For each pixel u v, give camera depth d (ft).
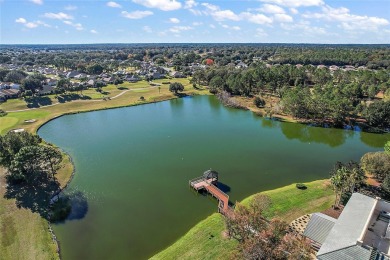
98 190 207.31
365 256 108.99
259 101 439.63
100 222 171.83
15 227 162.61
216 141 304.91
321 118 376.89
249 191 202.18
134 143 300.40
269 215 166.40
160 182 218.59
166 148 286.25
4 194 195.83
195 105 476.54
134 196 199.31
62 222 171.94
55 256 142.92
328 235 123.44
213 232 155.43
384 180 180.96
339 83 513.04
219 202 184.14
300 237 137.18
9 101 459.73
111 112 431.43
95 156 267.18
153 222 171.53
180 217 176.04
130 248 150.82
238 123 372.17
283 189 199.62
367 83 509.76
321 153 274.16
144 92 552.41
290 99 380.78
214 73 608.60
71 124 369.91
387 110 336.49
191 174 230.68
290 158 261.44
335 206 171.83
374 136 323.57
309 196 187.83
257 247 108.37
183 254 141.18
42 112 411.95
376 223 137.39
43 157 205.46
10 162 212.43
